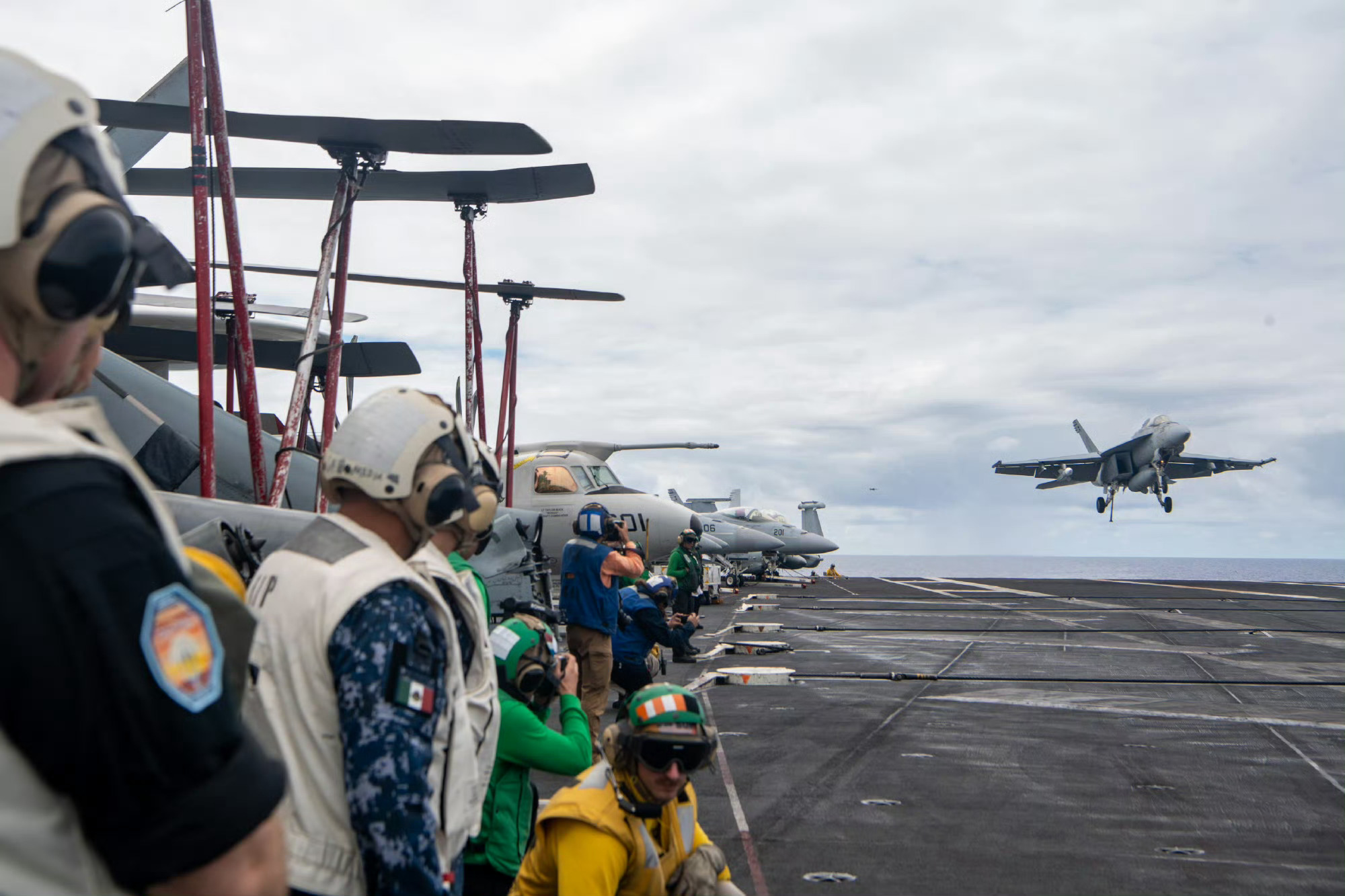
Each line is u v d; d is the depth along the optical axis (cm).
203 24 693
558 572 2172
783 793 788
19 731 91
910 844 651
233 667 126
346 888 199
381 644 196
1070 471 5391
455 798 214
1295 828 696
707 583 3288
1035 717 1164
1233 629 2430
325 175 1137
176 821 96
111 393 721
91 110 109
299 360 832
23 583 90
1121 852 636
